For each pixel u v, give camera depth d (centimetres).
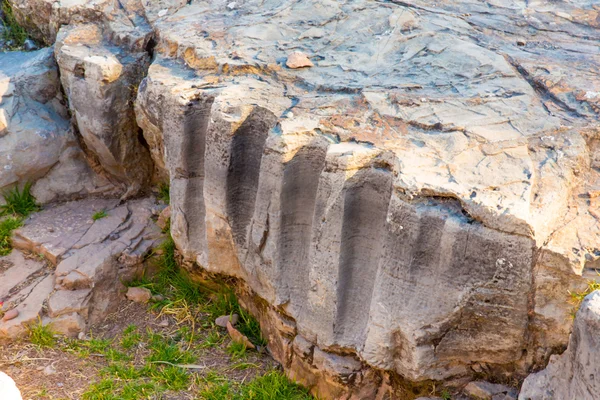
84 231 603
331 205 433
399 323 423
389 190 427
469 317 407
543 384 387
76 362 516
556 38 574
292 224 474
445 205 399
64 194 645
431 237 402
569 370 362
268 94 505
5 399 410
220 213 509
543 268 384
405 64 538
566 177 416
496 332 407
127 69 598
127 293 573
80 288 557
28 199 633
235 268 536
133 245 587
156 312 563
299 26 602
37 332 527
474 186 398
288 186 461
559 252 377
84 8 653
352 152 427
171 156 534
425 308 413
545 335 402
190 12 645
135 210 634
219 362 518
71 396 488
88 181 651
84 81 598
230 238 519
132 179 645
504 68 521
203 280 572
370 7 619
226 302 561
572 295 381
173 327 550
